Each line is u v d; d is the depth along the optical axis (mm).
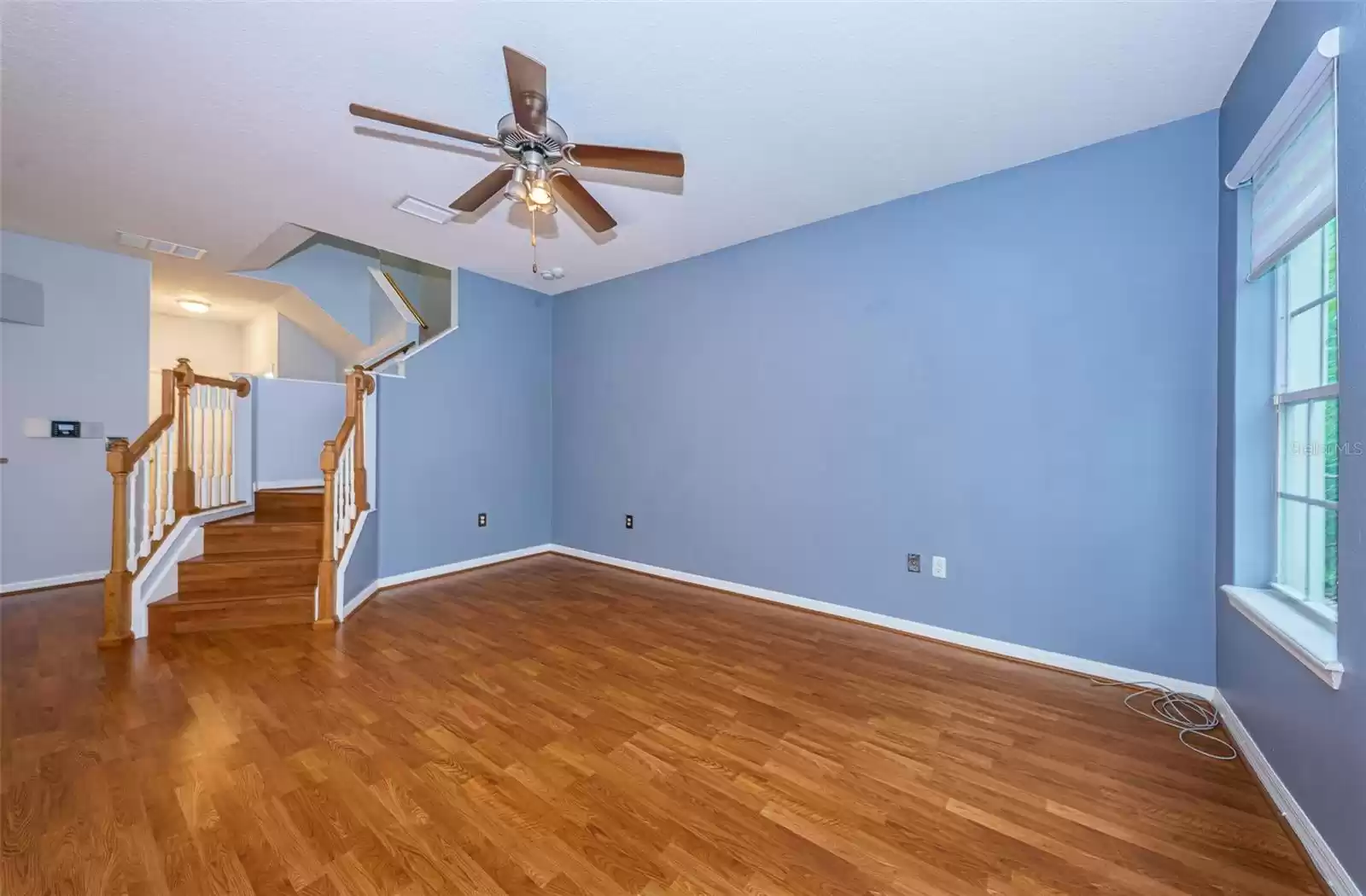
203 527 3492
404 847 1512
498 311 4781
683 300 4188
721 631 3197
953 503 2969
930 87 2129
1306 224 1597
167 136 2457
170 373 3527
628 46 1905
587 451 4914
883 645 2984
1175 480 2379
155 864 1436
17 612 3439
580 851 1510
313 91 2160
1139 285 2449
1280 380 1958
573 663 2754
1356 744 1298
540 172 2168
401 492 4176
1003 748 2012
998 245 2812
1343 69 1369
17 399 3807
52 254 3877
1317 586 1742
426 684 2506
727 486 3955
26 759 1887
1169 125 2377
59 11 1724
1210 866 1458
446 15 1768
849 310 3324
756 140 2508
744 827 1607
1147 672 2459
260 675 2584
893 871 1443
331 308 5277
